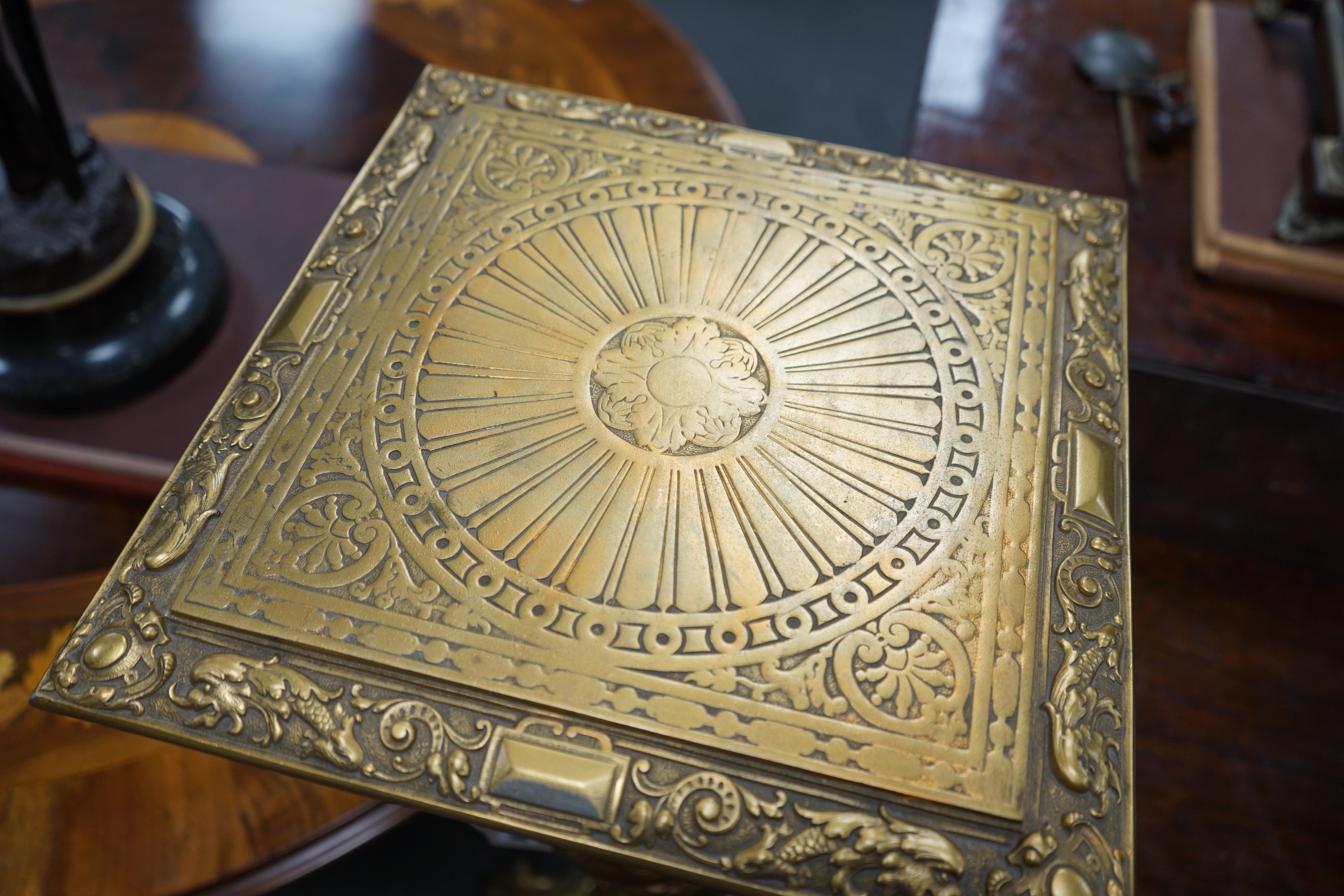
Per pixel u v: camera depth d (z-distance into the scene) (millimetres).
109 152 841
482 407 570
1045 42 1047
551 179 635
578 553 541
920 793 504
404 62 961
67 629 743
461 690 517
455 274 603
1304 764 862
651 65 956
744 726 513
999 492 559
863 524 549
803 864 497
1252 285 896
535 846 862
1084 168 956
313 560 537
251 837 690
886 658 525
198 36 973
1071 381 589
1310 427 860
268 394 569
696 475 557
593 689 517
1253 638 916
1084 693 523
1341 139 860
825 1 1575
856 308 601
